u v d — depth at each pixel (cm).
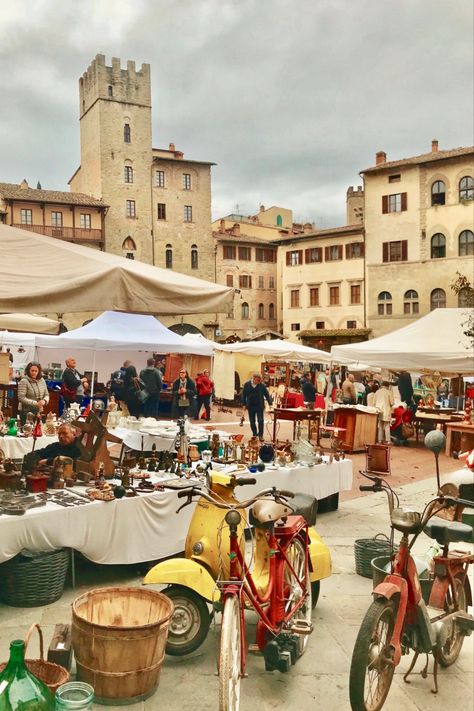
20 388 970
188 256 5469
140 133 5322
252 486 654
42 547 489
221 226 6241
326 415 1641
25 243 470
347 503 880
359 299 4734
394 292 4509
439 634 380
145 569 568
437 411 1664
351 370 2545
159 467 646
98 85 5194
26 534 477
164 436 798
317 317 4981
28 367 983
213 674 396
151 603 393
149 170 5331
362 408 1439
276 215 6981
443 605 404
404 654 383
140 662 356
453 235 4275
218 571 429
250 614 486
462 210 4238
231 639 314
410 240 4444
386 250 4550
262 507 384
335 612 504
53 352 2216
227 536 431
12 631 445
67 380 1466
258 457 741
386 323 4547
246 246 5706
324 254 4941
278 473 693
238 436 760
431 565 430
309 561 464
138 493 559
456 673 409
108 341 1500
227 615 320
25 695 270
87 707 272
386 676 354
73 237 4903
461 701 375
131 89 5306
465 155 4209
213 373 2492
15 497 515
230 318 5566
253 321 5688
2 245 457
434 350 1453
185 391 1722
